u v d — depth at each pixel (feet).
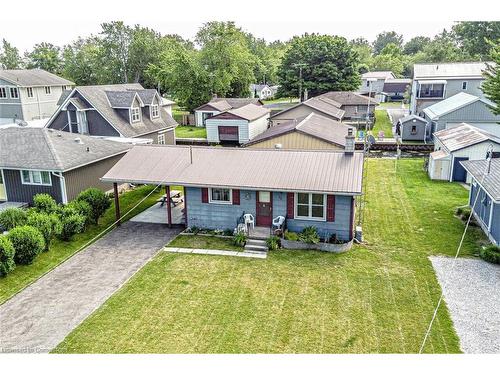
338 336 38.60
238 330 39.60
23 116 152.56
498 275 49.47
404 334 38.81
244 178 60.03
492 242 57.88
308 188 56.18
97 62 247.09
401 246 58.08
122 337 38.73
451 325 40.06
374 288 46.96
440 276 49.42
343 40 204.44
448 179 92.17
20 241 51.85
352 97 171.42
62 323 41.14
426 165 103.14
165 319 41.50
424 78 152.76
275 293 46.09
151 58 244.83
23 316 42.39
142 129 112.98
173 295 45.91
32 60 280.72
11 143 77.25
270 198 59.93
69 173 73.20
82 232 64.28
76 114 106.93
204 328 39.99
